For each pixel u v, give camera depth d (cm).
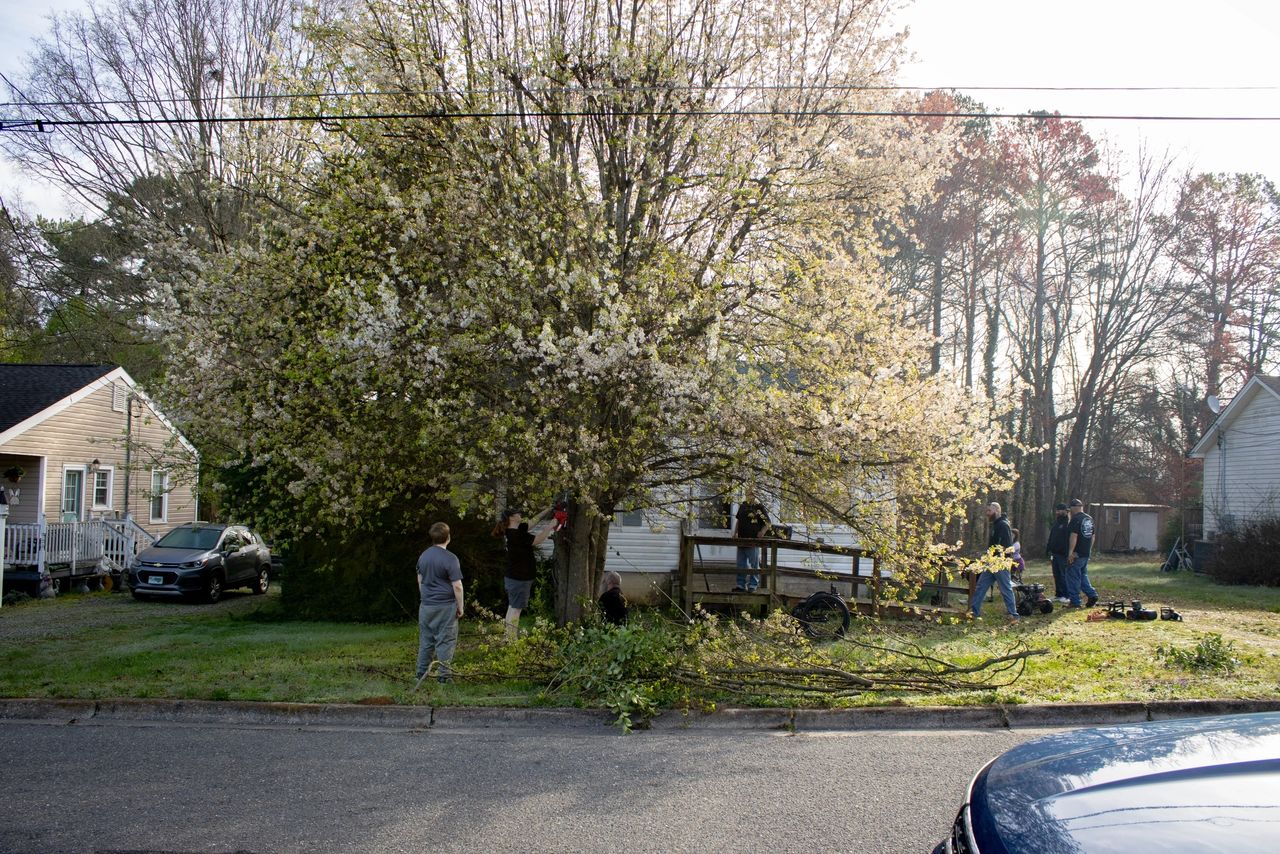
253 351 1159
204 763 682
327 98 1133
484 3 1159
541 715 843
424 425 1019
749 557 1475
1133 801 296
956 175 3306
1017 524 4288
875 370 1077
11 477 2217
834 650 1093
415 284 1095
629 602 1634
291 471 1224
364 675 982
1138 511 4200
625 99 1119
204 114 2530
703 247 1212
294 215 1202
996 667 1012
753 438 1033
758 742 770
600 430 1042
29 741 750
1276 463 2619
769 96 1196
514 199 1078
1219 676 970
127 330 3272
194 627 1423
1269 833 268
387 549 1484
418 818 555
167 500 2895
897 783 637
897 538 1095
